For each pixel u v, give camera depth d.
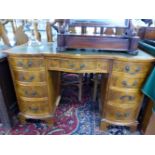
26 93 1.30
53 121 1.46
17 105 1.55
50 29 1.68
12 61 1.18
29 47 1.31
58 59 1.13
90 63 1.11
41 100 1.34
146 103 1.31
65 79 2.32
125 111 1.28
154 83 1.01
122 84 1.15
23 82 1.25
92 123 1.52
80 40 1.11
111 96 1.24
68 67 1.14
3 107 1.34
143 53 1.16
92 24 1.15
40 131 1.41
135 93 1.19
